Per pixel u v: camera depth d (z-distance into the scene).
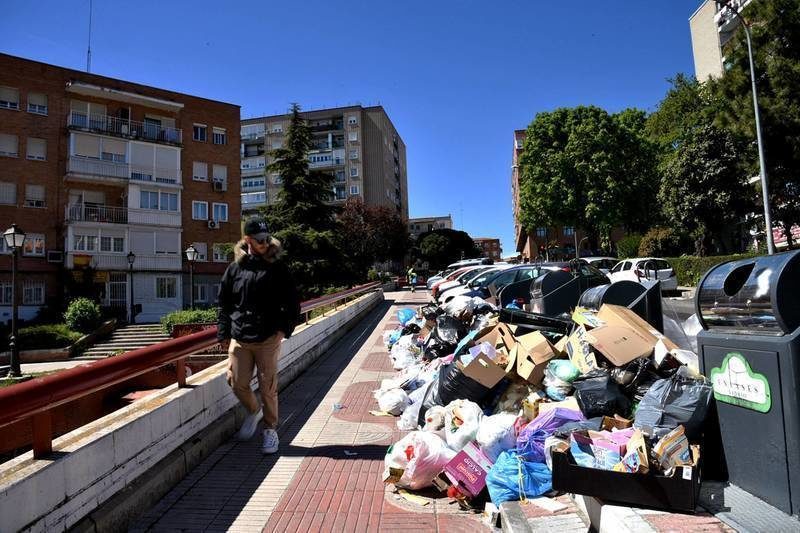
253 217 4.58
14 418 2.46
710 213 26.86
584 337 4.68
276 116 76.75
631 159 35.59
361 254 52.78
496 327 6.20
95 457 3.07
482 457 3.75
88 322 29.42
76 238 34.75
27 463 2.70
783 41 18.89
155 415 3.83
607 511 2.79
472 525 3.38
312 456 4.61
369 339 12.06
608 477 2.88
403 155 99.12
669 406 3.28
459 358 5.44
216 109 42.66
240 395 4.79
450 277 22.38
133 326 32.72
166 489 3.82
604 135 34.31
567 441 3.40
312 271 25.64
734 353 3.02
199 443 4.45
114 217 36.75
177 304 38.69
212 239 41.47
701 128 27.12
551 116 37.28
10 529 2.36
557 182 35.88
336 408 6.15
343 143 78.31
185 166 40.66
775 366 2.71
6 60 33.44
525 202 38.56
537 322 6.46
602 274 13.59
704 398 3.23
